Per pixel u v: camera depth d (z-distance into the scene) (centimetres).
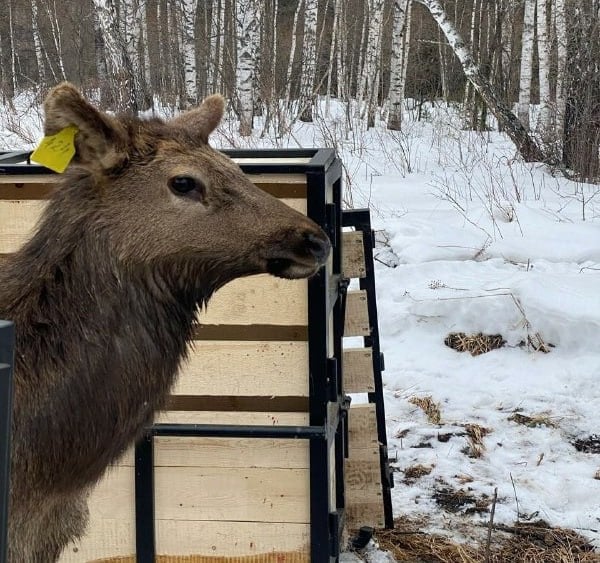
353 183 570
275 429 178
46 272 150
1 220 182
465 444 287
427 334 358
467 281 381
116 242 150
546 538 231
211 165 154
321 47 1318
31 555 153
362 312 227
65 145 147
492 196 525
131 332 151
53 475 147
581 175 624
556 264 414
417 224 457
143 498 183
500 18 1084
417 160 708
